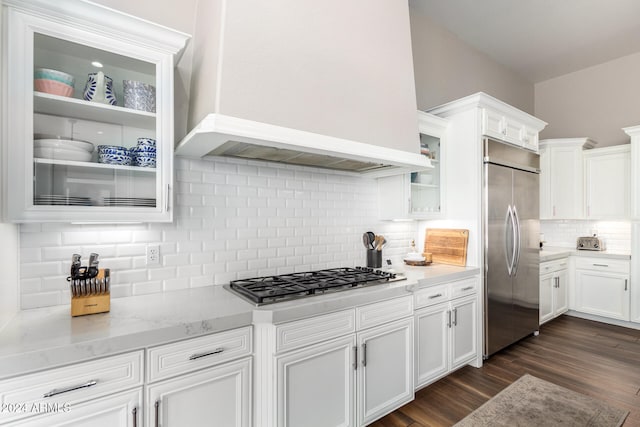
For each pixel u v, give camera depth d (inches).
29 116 50.6
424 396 89.9
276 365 59.3
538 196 138.3
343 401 70.9
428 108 135.1
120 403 46.2
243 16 60.6
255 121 59.7
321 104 69.7
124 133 64.7
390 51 86.4
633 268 144.3
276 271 88.7
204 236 77.3
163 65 63.1
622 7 129.4
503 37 151.2
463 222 116.3
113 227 66.4
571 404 84.8
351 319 71.9
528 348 124.0
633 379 98.6
